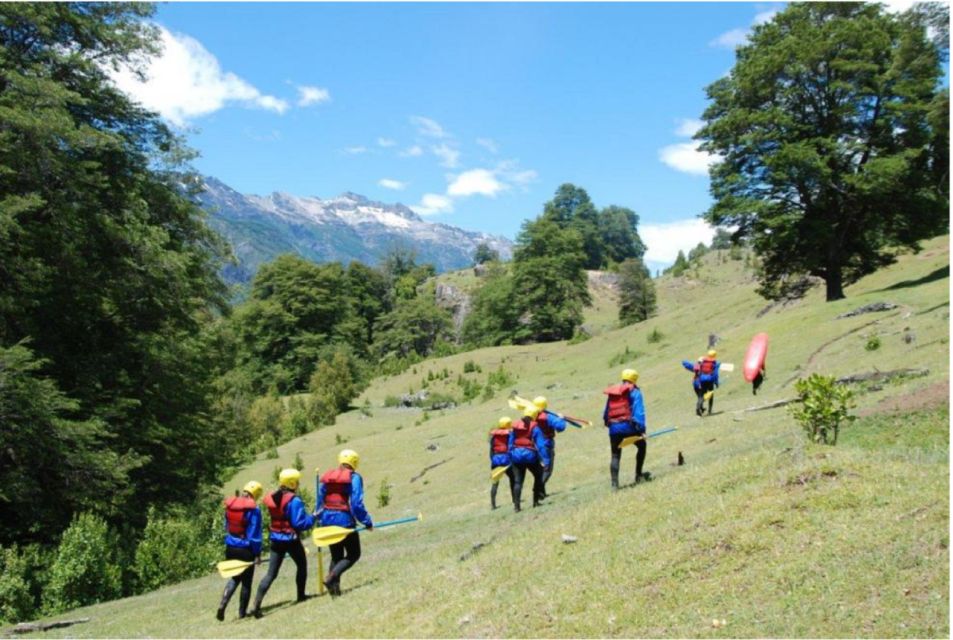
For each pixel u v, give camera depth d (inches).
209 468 1327.5
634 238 7564.0
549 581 335.0
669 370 1664.6
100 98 1098.7
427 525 735.7
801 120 1913.1
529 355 3457.2
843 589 256.8
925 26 1732.3
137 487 1096.8
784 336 1471.5
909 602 238.5
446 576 390.0
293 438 2551.7
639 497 415.8
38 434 838.5
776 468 385.1
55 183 954.1
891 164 1643.7
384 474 1491.1
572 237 4298.7
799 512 323.0
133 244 1007.6
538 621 298.4
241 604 443.8
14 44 983.0
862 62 1749.5
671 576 304.3
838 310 1528.1
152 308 1106.1
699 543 322.3
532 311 4190.5
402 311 4793.3
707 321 2913.4
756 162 1946.4
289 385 3900.1
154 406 1152.2
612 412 506.0
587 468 860.0
